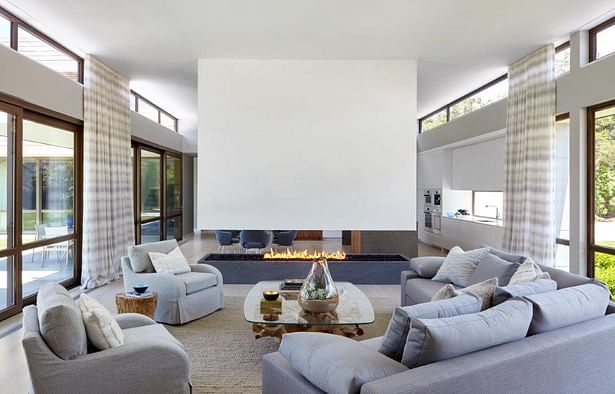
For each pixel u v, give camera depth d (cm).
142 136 778
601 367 215
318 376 171
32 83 444
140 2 401
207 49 533
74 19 438
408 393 148
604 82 435
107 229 594
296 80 576
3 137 419
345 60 576
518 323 193
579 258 475
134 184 771
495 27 466
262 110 576
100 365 221
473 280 365
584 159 473
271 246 959
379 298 500
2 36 416
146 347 232
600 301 234
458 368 163
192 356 327
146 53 545
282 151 577
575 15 434
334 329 340
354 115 577
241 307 466
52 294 240
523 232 551
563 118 517
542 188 520
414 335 169
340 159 577
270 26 463
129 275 429
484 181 759
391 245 662
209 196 577
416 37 496
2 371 299
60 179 525
